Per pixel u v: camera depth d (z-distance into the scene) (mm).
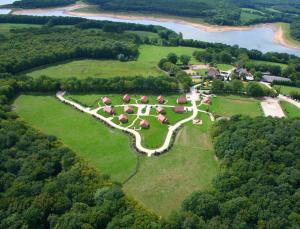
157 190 161875
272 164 159375
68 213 129625
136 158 184000
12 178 145500
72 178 147000
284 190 141875
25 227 122625
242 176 152625
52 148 169625
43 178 150375
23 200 133625
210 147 194125
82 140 198625
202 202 138250
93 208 134250
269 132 181875
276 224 125875
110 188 144500
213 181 157875
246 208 133375
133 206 136750
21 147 164625
